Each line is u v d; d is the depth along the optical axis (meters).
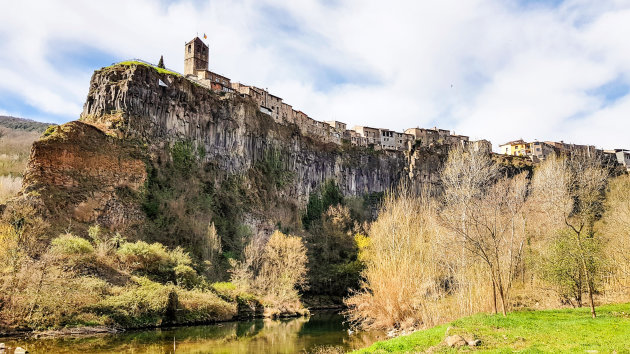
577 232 38.28
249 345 39.78
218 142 106.06
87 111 87.50
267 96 132.75
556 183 72.50
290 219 113.06
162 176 86.50
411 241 57.09
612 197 81.19
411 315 43.62
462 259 42.56
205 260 72.00
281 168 124.88
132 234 70.81
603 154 158.50
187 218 82.62
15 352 32.12
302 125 144.00
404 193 87.62
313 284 91.69
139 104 88.75
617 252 48.97
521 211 63.97
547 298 47.31
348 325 54.97
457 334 25.86
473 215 42.09
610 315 32.31
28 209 59.62
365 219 128.88
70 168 70.75
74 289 45.97
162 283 57.62
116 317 45.44
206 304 56.22
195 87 103.38
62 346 35.53
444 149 165.75
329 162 143.50
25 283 43.31
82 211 68.19
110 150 78.19
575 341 22.73
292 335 46.03
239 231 90.12
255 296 69.06
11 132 147.75
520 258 54.56
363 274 64.31
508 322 29.31
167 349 36.56
